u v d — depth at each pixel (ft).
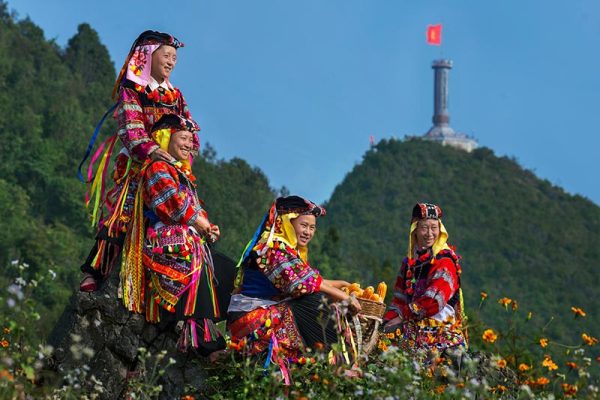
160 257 25.09
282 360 24.54
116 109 26.66
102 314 25.50
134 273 25.23
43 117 406.41
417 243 31.19
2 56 433.48
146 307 25.30
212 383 24.64
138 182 26.00
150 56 26.89
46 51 479.82
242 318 25.17
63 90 452.35
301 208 25.72
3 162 363.15
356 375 24.48
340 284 27.37
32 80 440.86
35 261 270.46
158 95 26.86
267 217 25.79
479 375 28.58
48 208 353.31
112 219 25.89
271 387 23.82
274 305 25.32
